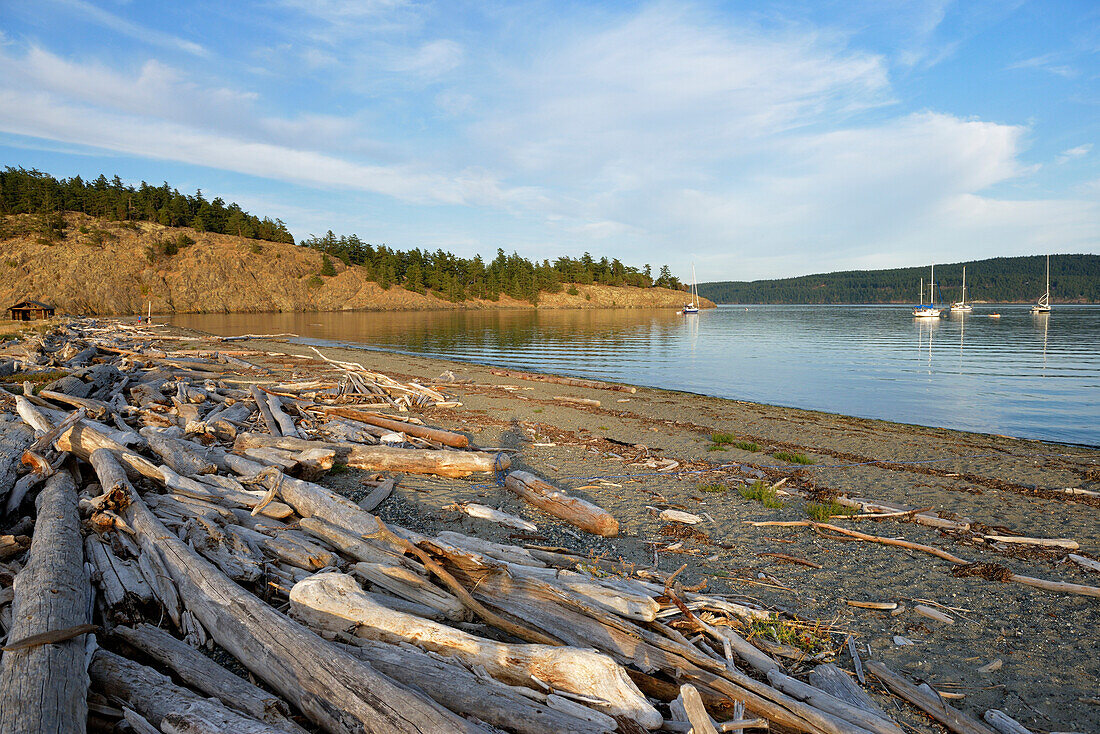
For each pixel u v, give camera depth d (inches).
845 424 655.8
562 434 563.5
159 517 236.4
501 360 1385.3
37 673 128.3
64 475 268.4
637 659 165.5
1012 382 1017.5
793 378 1085.1
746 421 662.5
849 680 175.9
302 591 176.2
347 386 703.1
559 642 173.6
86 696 135.6
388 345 1781.5
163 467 285.3
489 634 181.0
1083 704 174.9
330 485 364.8
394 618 167.2
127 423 422.0
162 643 161.2
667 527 319.3
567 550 269.4
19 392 503.5
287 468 336.5
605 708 139.4
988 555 293.1
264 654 151.3
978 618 226.8
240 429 452.8
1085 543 311.1
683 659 166.7
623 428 606.2
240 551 211.3
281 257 5433.1
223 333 2139.5
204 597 175.5
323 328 2642.7
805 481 423.5
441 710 125.1
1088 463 491.2
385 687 131.2
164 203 5472.4
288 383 721.0
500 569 197.6
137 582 186.2
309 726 142.1
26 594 160.7
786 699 150.0
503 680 152.0
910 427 648.4
